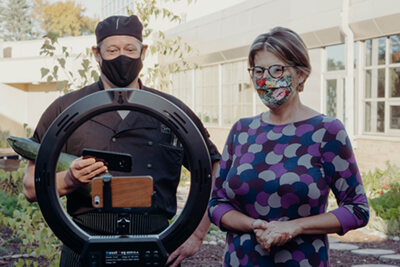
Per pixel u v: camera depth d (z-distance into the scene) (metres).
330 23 10.49
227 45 14.31
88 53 4.16
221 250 5.55
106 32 2.32
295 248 2.10
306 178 2.10
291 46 2.15
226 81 14.87
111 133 2.36
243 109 13.94
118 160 1.84
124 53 2.33
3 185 7.79
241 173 2.22
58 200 1.86
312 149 2.14
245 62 13.73
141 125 2.39
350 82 10.10
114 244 1.80
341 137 2.12
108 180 1.80
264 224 2.05
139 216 2.32
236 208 2.27
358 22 9.85
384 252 5.43
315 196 2.09
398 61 9.36
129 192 1.81
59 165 2.20
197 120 2.70
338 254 5.45
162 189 2.42
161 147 2.42
